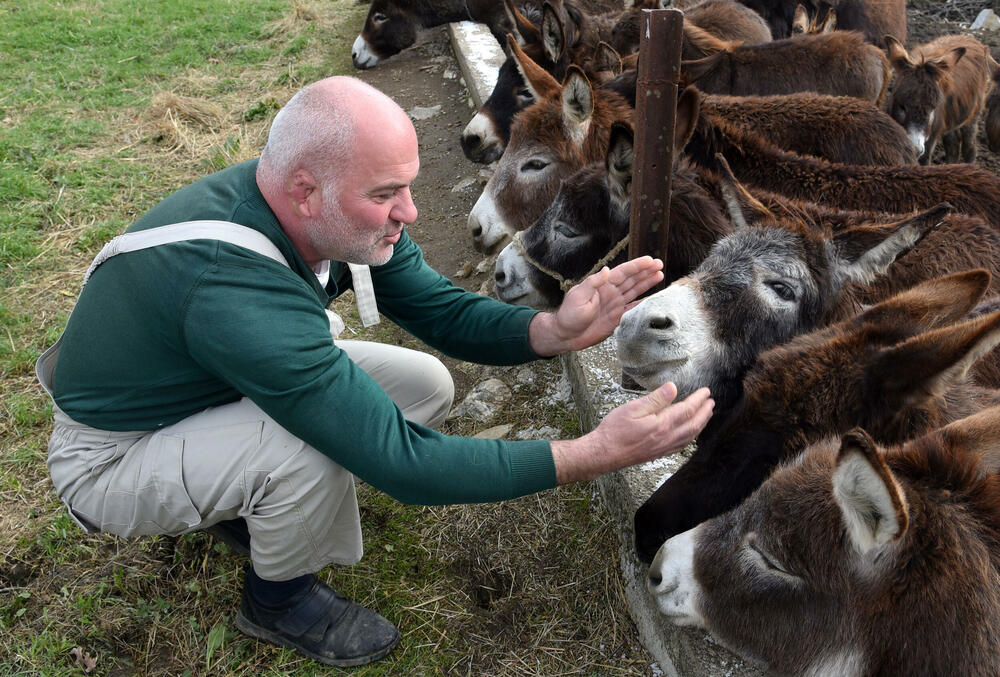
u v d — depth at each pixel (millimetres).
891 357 2119
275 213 2199
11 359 3994
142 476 2324
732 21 6992
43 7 9609
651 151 2680
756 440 2262
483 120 5660
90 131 6539
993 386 2779
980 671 1693
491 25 8359
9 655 2646
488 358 2771
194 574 2885
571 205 3412
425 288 2797
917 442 1952
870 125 4145
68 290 4586
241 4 10180
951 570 1732
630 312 2539
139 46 8586
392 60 8812
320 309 2189
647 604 2529
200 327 2066
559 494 3145
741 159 3672
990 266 2980
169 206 2244
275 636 2613
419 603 2781
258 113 7020
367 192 2107
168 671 2602
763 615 2010
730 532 2070
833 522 1831
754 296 2602
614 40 6344
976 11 10500
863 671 1860
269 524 2350
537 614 2736
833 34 5762
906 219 2588
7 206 5348
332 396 2078
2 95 7223
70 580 2883
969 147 8180
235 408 2340
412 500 2154
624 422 2064
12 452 3443
